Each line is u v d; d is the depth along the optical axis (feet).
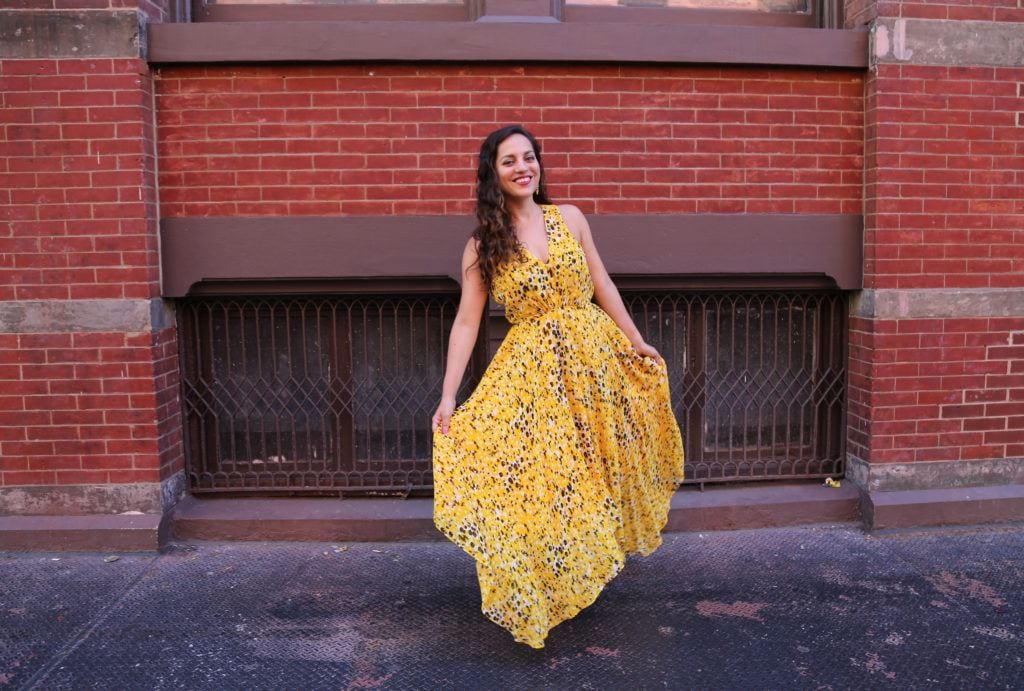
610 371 9.97
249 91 12.83
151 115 12.68
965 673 9.08
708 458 14.42
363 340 13.91
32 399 12.66
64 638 10.02
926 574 11.77
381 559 12.56
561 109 13.10
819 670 9.17
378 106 12.92
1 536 12.62
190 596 11.21
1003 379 13.75
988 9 13.28
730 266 13.43
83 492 12.78
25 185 12.39
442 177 13.04
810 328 14.43
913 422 13.61
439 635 10.12
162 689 8.89
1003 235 13.58
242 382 13.85
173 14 13.26
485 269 9.57
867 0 13.28
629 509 10.21
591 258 10.34
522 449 9.50
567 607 9.48
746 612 10.61
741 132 13.41
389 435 14.06
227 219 12.90
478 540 9.16
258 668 9.34
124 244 12.46
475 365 13.78
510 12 13.01
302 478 13.89
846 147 13.64
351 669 9.32
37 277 12.49
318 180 12.96
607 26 12.84
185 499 13.70
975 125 13.39
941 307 13.48
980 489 13.83
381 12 13.60
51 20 12.17
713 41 13.03
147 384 12.66
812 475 14.42
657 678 9.05
